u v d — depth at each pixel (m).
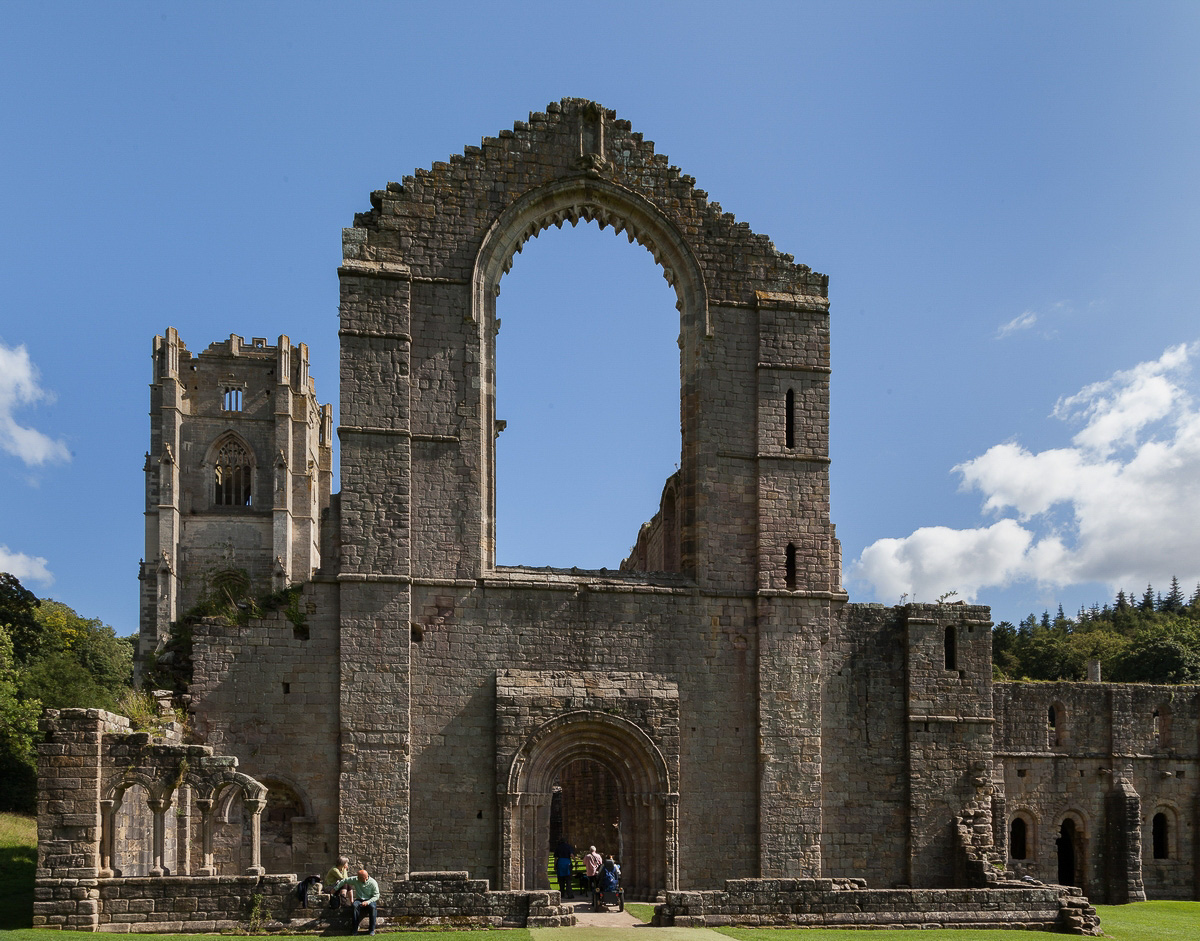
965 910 36.47
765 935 32.34
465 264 44.84
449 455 43.66
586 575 45.09
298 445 123.00
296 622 41.84
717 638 44.69
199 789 33.91
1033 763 60.75
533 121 46.28
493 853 41.22
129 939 29.58
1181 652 107.00
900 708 46.38
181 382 119.69
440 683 42.12
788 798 43.78
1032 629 160.75
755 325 46.97
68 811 32.34
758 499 45.75
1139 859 60.09
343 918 31.41
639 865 42.16
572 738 42.50
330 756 41.09
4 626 79.69
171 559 114.00
